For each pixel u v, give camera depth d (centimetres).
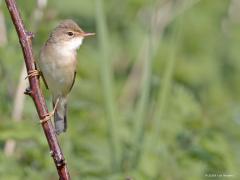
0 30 1342
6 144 1241
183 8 1391
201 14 2058
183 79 1895
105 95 1244
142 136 1259
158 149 1284
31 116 1321
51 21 1383
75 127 1319
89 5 1808
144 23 1919
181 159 1288
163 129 1342
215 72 1961
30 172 1194
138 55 1781
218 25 2062
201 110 1447
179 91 1428
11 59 1333
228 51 2041
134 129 1261
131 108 1659
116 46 1883
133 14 1917
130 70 1869
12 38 1347
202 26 2039
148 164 1253
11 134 1189
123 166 1238
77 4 1792
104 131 1347
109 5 1909
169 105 1391
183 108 1392
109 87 1246
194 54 1998
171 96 1406
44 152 1253
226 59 2034
